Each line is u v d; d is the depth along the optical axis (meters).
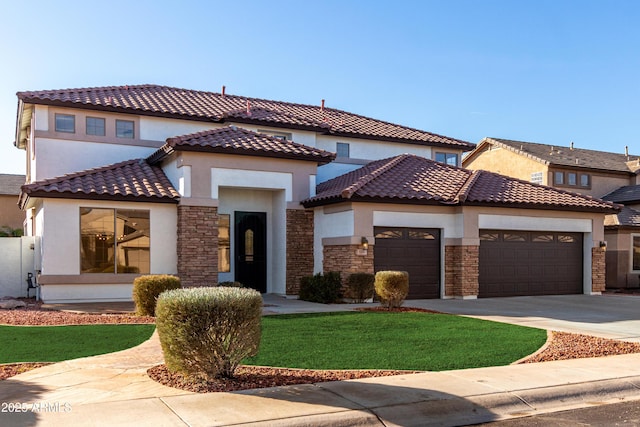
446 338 11.34
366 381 7.89
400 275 15.98
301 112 26.19
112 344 10.31
